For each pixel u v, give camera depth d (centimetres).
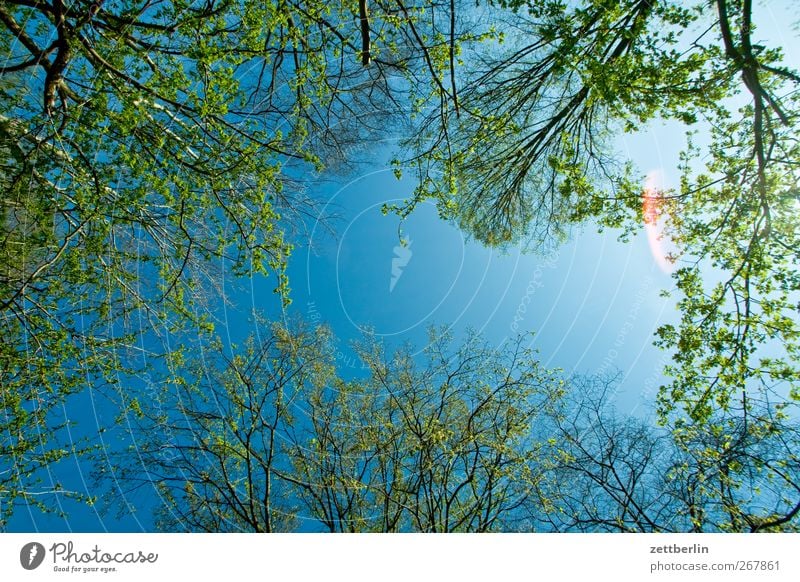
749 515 706
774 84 700
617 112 755
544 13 731
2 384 622
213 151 653
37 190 644
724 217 762
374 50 678
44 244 633
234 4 643
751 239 729
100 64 628
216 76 596
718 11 689
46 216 650
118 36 636
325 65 689
